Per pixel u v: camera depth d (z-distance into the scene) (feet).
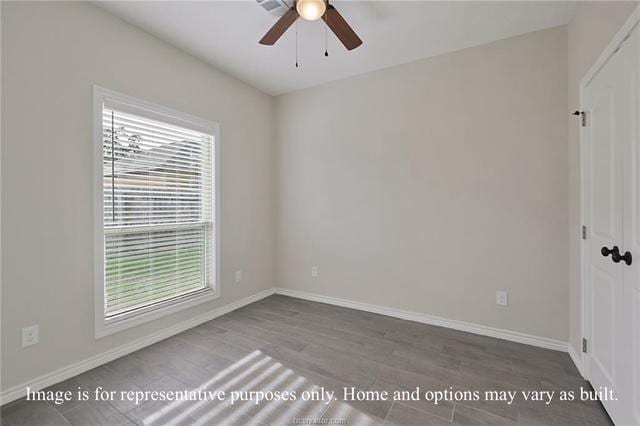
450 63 8.85
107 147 7.13
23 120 5.70
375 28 7.68
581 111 6.24
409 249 9.60
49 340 6.08
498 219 8.23
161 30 7.75
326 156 11.21
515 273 8.04
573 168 6.89
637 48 4.07
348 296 10.85
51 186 6.09
